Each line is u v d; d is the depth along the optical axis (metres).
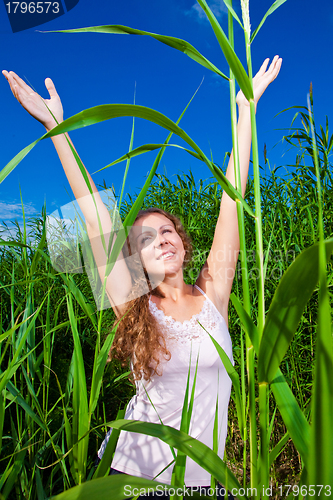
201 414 1.16
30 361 1.25
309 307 1.85
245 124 1.17
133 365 1.27
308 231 1.98
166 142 0.79
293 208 2.14
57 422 1.55
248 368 0.62
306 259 0.40
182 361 1.20
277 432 1.75
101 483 0.48
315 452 0.33
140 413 1.23
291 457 1.62
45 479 1.43
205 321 1.29
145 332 1.23
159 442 1.13
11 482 0.96
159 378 1.22
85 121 0.61
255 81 1.06
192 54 0.69
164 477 1.09
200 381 1.20
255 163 0.58
